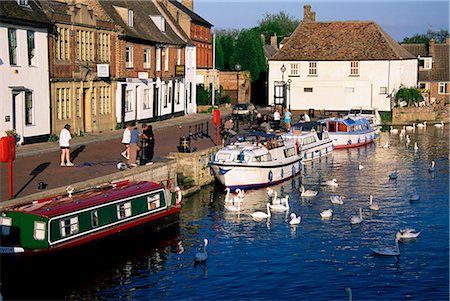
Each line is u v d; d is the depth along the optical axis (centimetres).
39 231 2094
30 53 3769
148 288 2144
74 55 4269
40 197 2352
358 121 5738
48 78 3941
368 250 2519
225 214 3073
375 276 2238
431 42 8938
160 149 3881
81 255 2220
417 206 3244
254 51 8469
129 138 3331
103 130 4672
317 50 7688
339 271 2286
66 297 2062
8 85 3531
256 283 2180
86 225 2252
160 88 5812
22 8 3716
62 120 4134
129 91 5106
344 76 7581
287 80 7725
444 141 5959
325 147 5012
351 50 7594
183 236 2719
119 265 2370
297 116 7194
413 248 2539
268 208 2980
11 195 2353
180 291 2119
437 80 8806
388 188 3716
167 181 3034
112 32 4797
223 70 8819
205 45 7562
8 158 2338
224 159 3616
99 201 2328
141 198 2548
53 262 2108
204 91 7231
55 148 3634
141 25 5606
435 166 4512
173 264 2373
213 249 2541
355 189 3694
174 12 6800
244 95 8400
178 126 5412
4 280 2036
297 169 4128
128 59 5106
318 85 7650
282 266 2344
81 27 4344
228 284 2172
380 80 7500
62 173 2905
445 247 2547
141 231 2530
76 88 4294
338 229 2809
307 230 2792
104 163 3219
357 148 5544
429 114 7594
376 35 7669
